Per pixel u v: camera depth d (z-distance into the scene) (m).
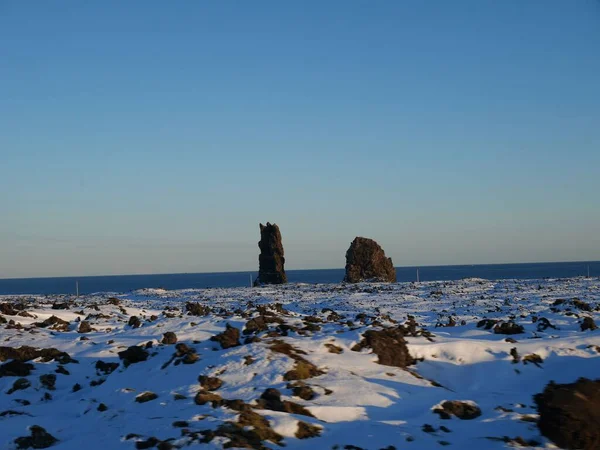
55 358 17.73
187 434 9.80
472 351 15.50
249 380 12.87
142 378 13.98
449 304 39.69
